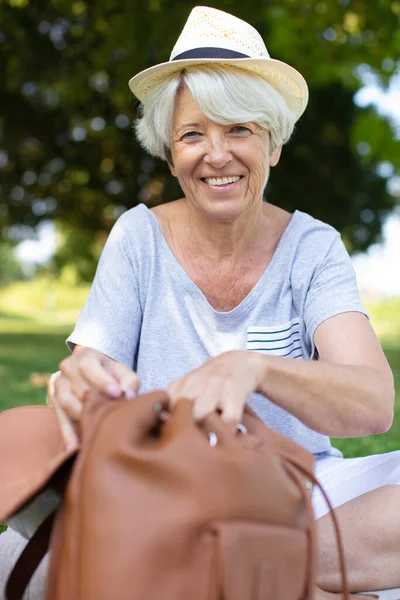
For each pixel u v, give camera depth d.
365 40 8.92
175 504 1.42
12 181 18.39
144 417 1.51
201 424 1.56
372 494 2.04
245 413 1.70
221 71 2.21
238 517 1.43
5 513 1.57
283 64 2.23
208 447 1.45
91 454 1.48
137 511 1.42
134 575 1.41
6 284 68.19
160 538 1.41
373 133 9.38
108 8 11.59
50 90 15.62
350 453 4.15
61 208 19.61
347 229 19.28
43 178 18.39
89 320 2.36
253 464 1.46
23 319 31.28
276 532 1.44
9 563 2.04
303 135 16.58
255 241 2.40
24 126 16.92
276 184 17.39
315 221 2.47
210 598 1.40
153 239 2.43
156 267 2.41
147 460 1.44
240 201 2.29
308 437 2.37
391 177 18.66
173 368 2.38
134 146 16.80
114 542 1.42
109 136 17.08
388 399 1.97
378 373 2.01
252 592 1.42
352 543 2.02
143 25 9.32
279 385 1.80
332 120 16.47
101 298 2.38
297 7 8.81
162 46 9.26
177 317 2.38
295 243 2.39
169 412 1.61
